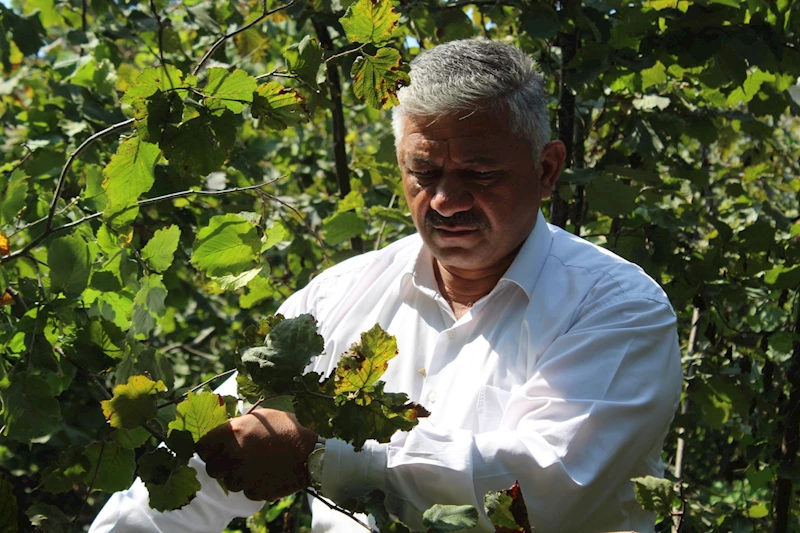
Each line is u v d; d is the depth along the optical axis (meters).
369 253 1.88
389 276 1.78
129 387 1.14
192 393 1.16
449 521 1.14
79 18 3.55
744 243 2.60
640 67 2.37
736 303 2.62
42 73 3.56
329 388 1.09
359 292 1.79
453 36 2.56
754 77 2.59
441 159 1.56
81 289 1.54
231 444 1.24
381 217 2.67
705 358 2.73
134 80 1.28
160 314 1.63
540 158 1.65
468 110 1.53
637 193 2.51
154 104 1.28
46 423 1.42
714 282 2.60
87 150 2.71
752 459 2.65
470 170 1.56
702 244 3.04
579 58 2.39
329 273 1.87
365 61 1.32
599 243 2.82
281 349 1.08
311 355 1.09
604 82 2.61
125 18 3.29
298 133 3.72
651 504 1.27
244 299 2.68
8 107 3.58
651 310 1.55
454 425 1.57
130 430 1.33
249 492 1.25
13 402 1.42
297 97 1.32
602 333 1.50
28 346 1.50
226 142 1.30
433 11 2.56
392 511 1.33
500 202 1.58
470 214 1.58
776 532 2.53
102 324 1.51
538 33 2.34
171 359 3.67
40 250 1.92
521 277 1.63
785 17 2.49
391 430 1.08
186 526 1.63
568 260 1.67
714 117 2.82
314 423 1.09
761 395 2.71
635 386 1.47
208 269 1.54
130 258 1.68
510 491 1.10
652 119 2.67
